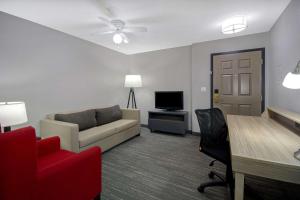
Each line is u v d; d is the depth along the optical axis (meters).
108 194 1.76
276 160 1.01
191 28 2.90
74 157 1.38
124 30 2.76
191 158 2.64
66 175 1.30
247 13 2.34
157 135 3.95
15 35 2.35
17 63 2.38
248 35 3.27
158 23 2.67
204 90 3.78
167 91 4.23
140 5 2.10
